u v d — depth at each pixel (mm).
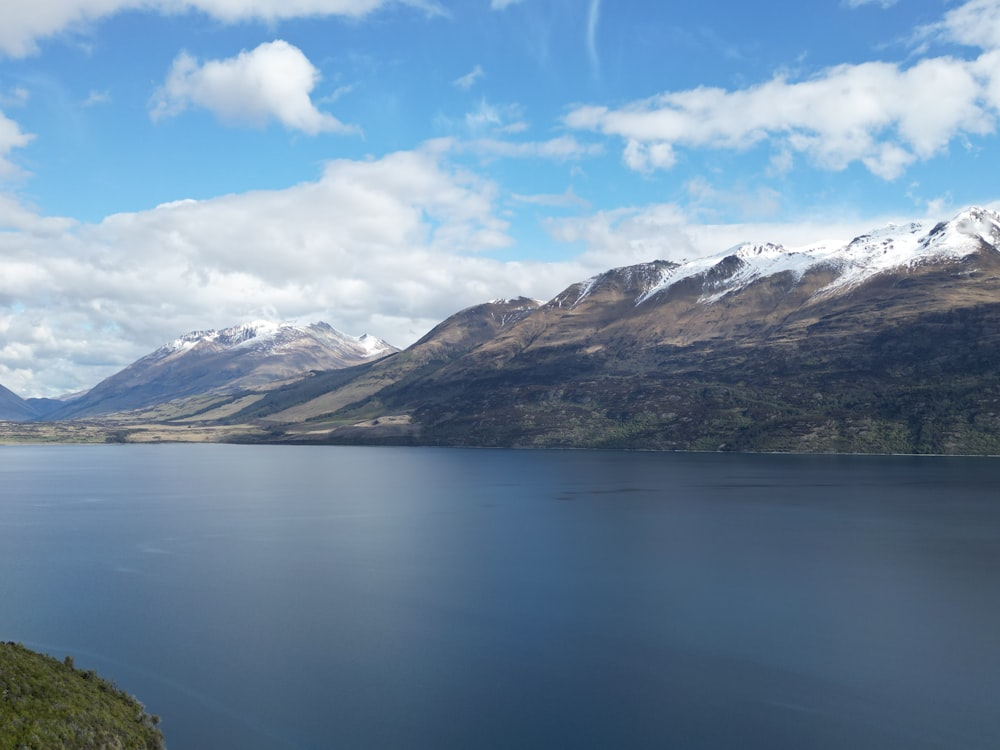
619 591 102875
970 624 86125
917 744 58562
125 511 195625
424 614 92500
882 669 72938
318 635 84875
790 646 79562
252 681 71438
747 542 139500
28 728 47812
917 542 137500
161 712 64812
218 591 104375
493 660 76688
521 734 60719
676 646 80062
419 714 64438
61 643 81875
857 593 100125
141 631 86188
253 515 186625
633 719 63125
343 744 59312
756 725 61906
